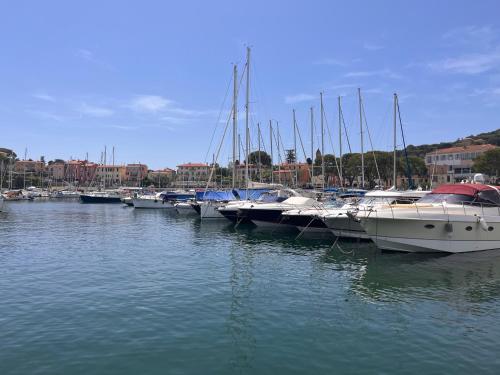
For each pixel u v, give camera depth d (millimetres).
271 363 9672
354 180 83000
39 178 151375
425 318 12812
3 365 9438
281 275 18391
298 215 31375
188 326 11969
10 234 33781
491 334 11492
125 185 161000
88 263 20969
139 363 9602
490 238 22719
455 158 113750
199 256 23172
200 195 52375
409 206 22500
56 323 12109
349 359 9906
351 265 20438
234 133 44844
